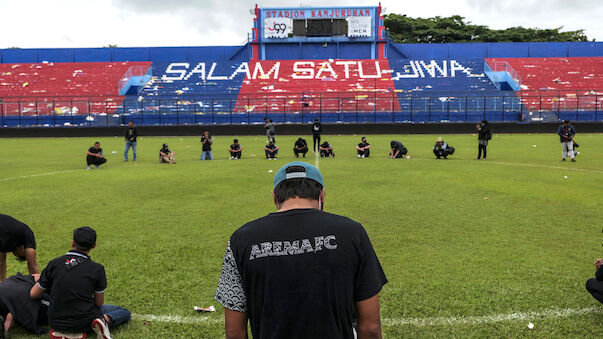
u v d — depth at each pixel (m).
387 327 4.55
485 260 6.50
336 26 57.44
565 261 6.45
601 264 4.64
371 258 2.12
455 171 15.79
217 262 6.53
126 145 20.19
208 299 5.29
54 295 4.12
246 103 46.78
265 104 46.34
